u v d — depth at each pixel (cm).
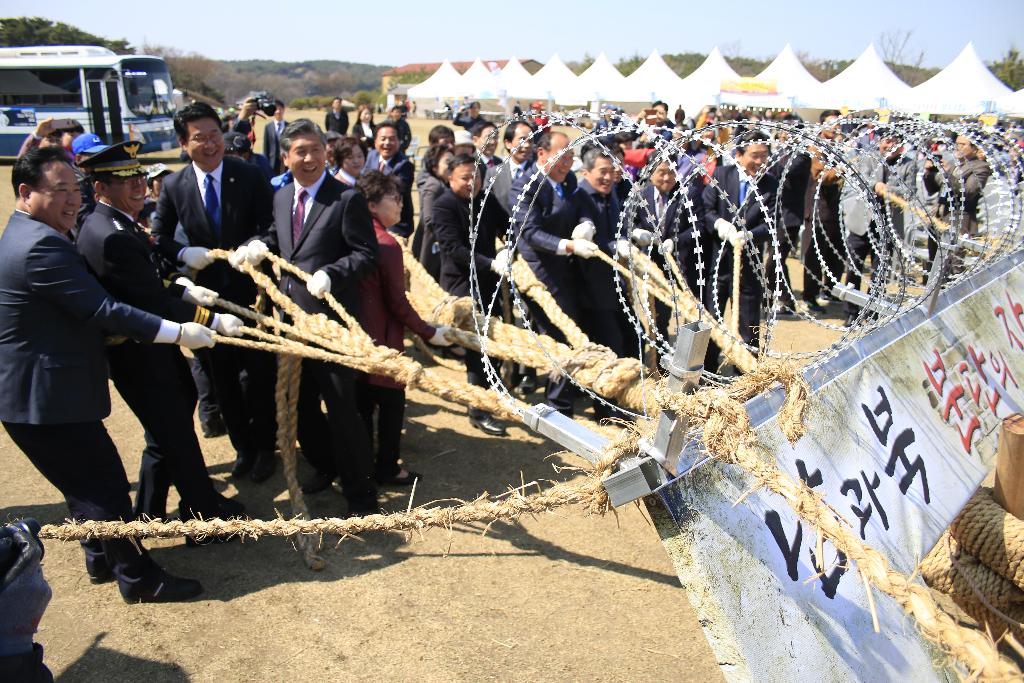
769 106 1712
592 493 207
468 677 293
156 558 367
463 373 621
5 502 413
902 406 257
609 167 478
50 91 1966
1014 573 242
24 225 292
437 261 609
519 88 2272
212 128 433
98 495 312
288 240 395
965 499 253
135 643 309
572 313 494
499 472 458
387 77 8050
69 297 290
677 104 1903
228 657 302
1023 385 336
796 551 185
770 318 257
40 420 295
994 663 147
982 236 445
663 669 298
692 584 169
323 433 428
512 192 479
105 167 342
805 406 215
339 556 372
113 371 346
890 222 307
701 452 183
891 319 283
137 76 2077
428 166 606
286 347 343
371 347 331
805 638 175
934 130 353
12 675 212
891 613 197
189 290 382
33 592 217
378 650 307
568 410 486
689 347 174
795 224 731
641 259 431
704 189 544
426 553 375
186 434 357
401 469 441
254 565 364
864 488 221
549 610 334
